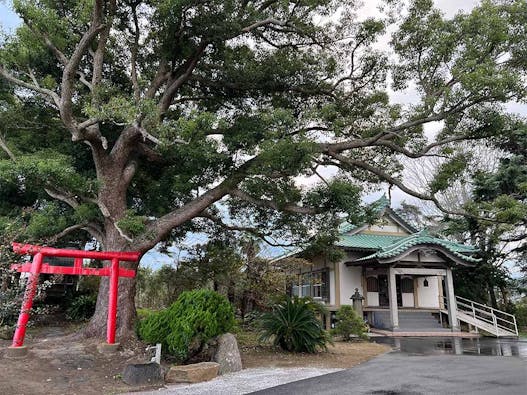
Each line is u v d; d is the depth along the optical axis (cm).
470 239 2295
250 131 1055
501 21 964
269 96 1366
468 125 1101
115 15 1118
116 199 1068
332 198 1037
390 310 1848
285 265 1716
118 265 922
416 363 916
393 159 1284
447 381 690
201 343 848
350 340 1468
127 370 703
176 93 1325
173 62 1230
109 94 1084
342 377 743
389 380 707
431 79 1146
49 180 895
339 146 1191
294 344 1055
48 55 1114
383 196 2272
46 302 1586
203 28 1116
